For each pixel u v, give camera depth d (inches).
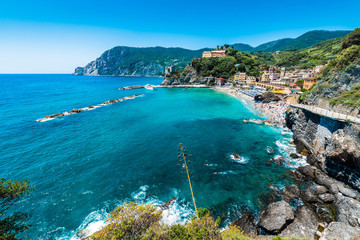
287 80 5172.2
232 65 7775.6
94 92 6535.4
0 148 1930.4
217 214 1072.8
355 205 971.3
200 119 3070.9
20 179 1392.7
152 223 740.0
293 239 775.1
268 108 3543.3
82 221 1024.2
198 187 1312.7
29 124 2783.0
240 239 808.3
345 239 782.5
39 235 942.4
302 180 1362.0
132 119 3073.3
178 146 1994.3
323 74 2367.1
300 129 1968.5
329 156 1314.0
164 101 4800.7
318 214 1033.5
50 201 1169.4
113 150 1895.9
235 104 4269.2
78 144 2041.1
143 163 1641.2
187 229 695.1
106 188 1301.7
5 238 577.3
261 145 2000.5
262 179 1390.3
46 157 1738.4
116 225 713.0
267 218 967.0
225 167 1568.7
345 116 1461.6
